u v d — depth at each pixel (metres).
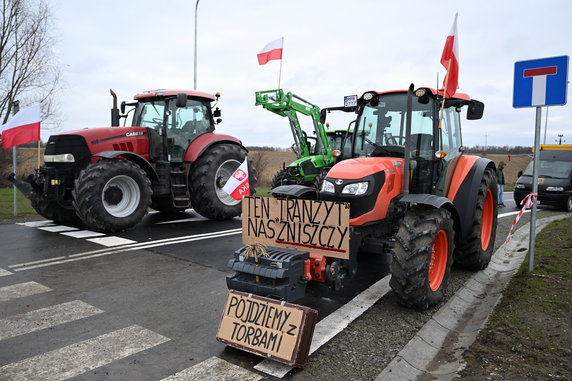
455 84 4.77
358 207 4.42
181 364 3.08
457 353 3.39
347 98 5.48
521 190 13.46
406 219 4.15
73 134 7.57
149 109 8.95
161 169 8.48
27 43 15.30
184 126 8.96
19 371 2.93
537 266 5.25
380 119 5.25
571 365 2.95
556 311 3.82
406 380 2.99
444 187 5.13
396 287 4.03
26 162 18.38
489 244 5.95
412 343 3.46
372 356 3.24
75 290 4.60
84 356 3.17
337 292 4.75
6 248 6.32
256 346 3.10
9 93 15.35
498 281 5.43
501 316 3.83
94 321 3.81
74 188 7.41
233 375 2.94
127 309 4.11
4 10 14.84
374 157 5.02
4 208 10.48
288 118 13.09
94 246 6.51
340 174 4.60
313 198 4.92
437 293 4.21
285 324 3.05
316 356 3.23
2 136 9.03
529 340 3.33
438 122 4.89
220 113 9.73
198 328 3.71
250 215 3.91
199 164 8.90
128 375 2.92
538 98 5.03
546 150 14.45
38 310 4.03
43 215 8.36
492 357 3.13
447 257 4.43
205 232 7.82
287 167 12.90
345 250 3.40
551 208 13.81
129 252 6.22
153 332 3.61
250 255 3.53
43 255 5.96
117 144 7.96
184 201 8.75
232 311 3.31
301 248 3.64
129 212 7.54
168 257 6.00
